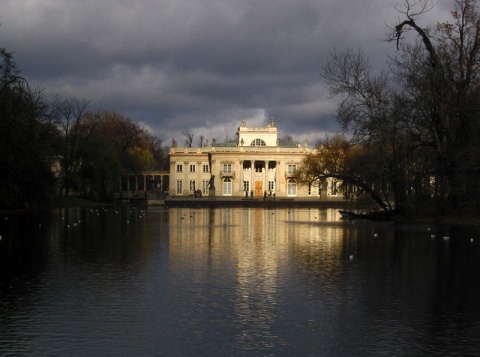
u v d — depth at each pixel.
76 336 15.50
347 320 17.19
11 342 14.98
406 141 58.53
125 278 23.61
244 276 24.17
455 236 42.03
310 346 14.77
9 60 62.84
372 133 59.19
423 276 24.33
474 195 54.16
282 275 24.50
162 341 15.10
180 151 168.25
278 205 113.06
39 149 67.56
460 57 55.22
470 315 17.80
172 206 107.00
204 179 167.75
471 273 25.14
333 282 22.89
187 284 22.36
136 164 134.62
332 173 69.31
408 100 56.47
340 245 36.16
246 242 38.06
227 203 115.38
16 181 64.31
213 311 18.14
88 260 28.81
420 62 56.50
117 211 83.25
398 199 61.38
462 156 52.62
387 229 49.22
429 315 17.77
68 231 45.94
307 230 48.72
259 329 16.23
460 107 54.44
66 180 100.12
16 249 33.44
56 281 22.92
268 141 171.00
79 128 107.75
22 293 20.61
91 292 20.81
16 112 63.50
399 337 15.55
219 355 14.08
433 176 58.19
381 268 26.56
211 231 47.44
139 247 34.75
